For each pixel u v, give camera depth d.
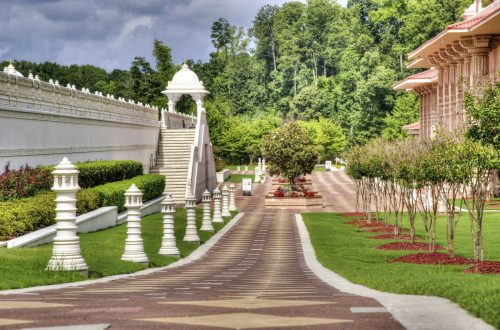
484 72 50.94
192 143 63.31
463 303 9.62
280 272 20.94
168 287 14.72
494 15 42.66
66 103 37.03
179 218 42.97
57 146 35.31
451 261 22.70
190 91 71.81
